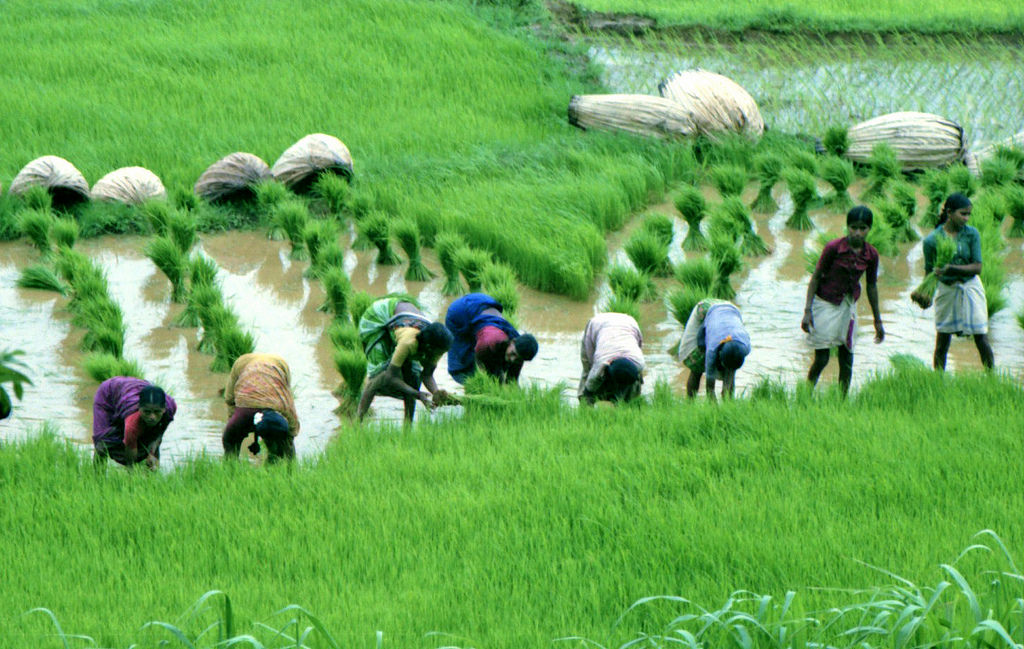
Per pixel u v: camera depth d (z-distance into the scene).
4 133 54.81
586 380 29.94
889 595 19.34
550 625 19.28
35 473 25.72
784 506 23.42
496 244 44.16
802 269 44.00
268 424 25.80
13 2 74.44
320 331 37.88
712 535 22.12
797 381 31.36
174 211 45.31
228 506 24.12
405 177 51.31
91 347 35.47
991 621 15.41
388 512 23.78
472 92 64.19
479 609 19.84
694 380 31.09
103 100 59.62
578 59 71.88
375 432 28.55
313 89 62.72
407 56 68.50
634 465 25.89
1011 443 26.58
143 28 71.06
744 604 19.58
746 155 55.94
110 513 23.69
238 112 58.91
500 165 53.06
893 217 46.28
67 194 47.69
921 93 68.25
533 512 23.53
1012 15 81.00
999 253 44.91
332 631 18.81
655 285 41.53
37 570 21.42
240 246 46.50
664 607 19.78
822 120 63.56
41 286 39.56
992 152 55.97
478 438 28.20
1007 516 22.58
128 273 43.06
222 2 75.50
